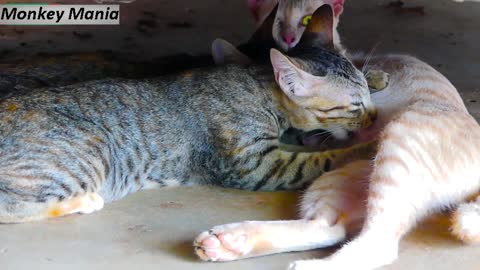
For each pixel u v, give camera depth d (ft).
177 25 8.91
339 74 6.61
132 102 6.50
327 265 5.87
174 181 6.54
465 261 6.01
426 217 6.22
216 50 7.13
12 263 5.96
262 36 7.41
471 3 9.64
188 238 6.14
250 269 5.94
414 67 6.86
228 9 9.29
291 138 6.81
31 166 6.20
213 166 6.53
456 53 8.36
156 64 7.32
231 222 6.25
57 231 6.17
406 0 9.70
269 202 6.43
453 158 6.15
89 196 6.32
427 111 6.23
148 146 6.47
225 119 6.51
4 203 6.17
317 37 6.91
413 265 5.98
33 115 6.31
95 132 6.36
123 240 6.12
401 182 6.05
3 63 7.28
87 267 5.95
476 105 7.41
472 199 6.20
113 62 7.27
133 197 6.45
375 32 8.79
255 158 6.49
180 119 6.53
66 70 7.13
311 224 6.06
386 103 6.76
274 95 6.61
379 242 5.96
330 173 6.29
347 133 6.69
